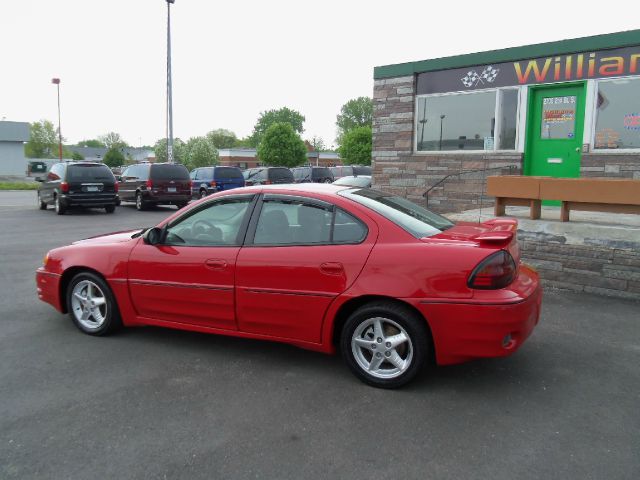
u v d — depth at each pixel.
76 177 16.70
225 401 3.80
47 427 3.44
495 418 3.53
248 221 4.51
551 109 9.56
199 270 4.56
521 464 2.99
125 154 123.81
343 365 4.47
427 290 3.75
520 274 4.12
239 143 130.75
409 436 3.30
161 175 18.61
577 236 6.62
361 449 3.16
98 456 3.10
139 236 5.13
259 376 4.24
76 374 4.29
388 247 3.94
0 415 3.60
